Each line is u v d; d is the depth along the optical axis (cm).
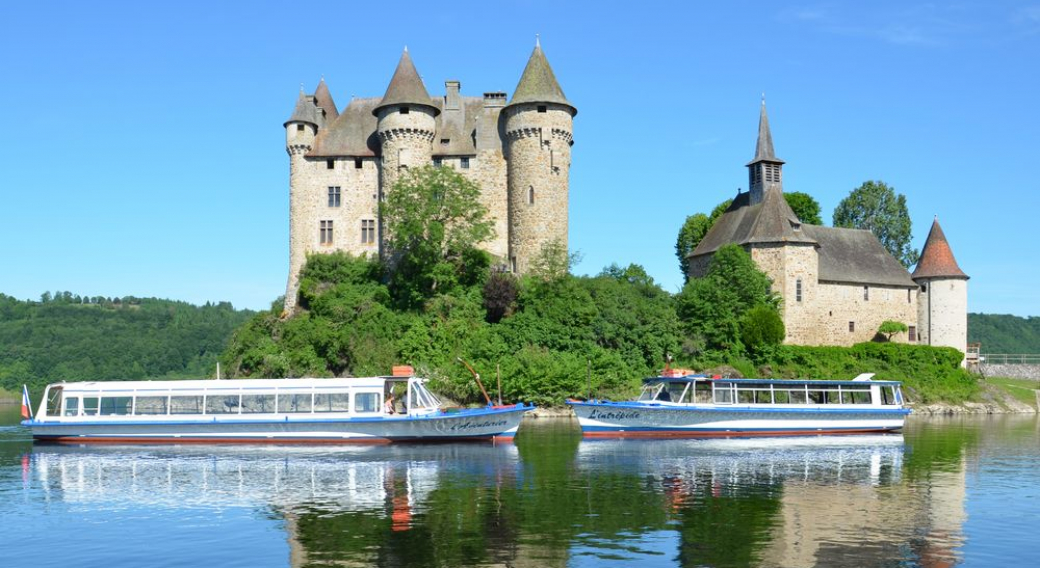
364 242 7019
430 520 1962
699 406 3866
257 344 6266
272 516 2038
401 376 3659
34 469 2877
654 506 2120
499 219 7019
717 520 1962
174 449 3447
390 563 1603
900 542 1781
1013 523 1967
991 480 2583
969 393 6662
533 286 6303
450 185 6469
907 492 2358
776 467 2827
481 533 1833
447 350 5778
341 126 7231
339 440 3572
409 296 6325
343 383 3609
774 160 7294
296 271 6981
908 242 9800
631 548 1708
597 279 6419
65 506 2211
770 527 1897
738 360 6159
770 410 3975
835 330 7181
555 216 6812
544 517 1988
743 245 6988
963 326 7600
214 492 2378
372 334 5947
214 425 3631
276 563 1625
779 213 7038
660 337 6006
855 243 7669
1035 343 14588
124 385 3734
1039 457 3175
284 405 3628
